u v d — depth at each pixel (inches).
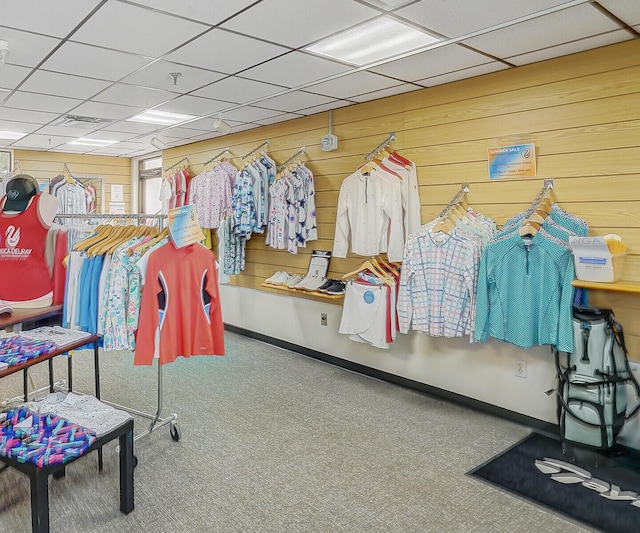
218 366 183.9
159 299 107.8
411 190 152.6
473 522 90.2
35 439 79.8
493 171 135.0
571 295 113.7
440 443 122.2
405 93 156.3
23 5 94.3
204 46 115.9
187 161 262.2
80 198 265.6
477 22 100.6
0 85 151.0
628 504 95.7
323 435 126.6
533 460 113.3
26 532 86.9
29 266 111.3
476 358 142.4
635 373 113.0
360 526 89.0
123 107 179.3
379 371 170.4
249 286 228.4
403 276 143.3
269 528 88.3
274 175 203.3
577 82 118.2
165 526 88.6
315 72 135.5
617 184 113.0
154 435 125.9
